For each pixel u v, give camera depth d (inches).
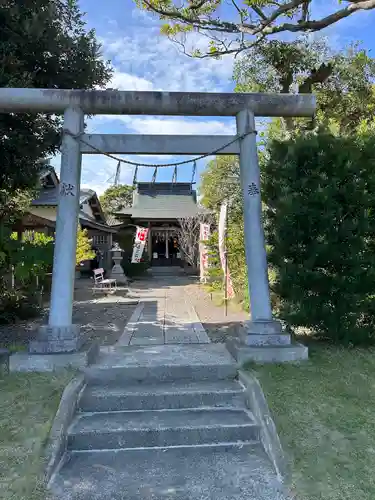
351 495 101.3
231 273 437.4
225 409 146.9
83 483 109.8
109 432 129.9
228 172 640.4
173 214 967.0
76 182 194.5
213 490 106.6
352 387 150.8
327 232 192.1
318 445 120.0
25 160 284.0
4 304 331.6
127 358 184.7
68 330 176.2
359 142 205.3
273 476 112.4
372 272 192.1
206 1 311.9
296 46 433.4
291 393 146.2
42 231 528.7
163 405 149.3
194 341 257.1
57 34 267.0
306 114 207.0
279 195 204.8
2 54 243.6
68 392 144.3
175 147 202.8
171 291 586.6
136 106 197.2
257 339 181.6
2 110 195.6
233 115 207.0
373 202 194.7
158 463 120.9
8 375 162.1
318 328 200.1
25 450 116.7
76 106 195.3
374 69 470.9
